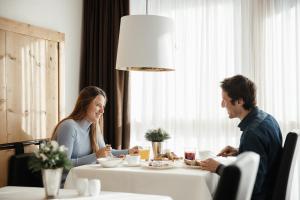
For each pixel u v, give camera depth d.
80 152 3.00
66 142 2.87
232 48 4.07
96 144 3.13
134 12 4.38
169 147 4.24
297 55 3.80
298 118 3.79
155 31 3.07
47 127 3.79
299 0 3.82
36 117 3.66
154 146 3.00
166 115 4.25
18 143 3.43
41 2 3.80
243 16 4.00
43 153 1.83
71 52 4.27
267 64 3.93
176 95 4.22
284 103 3.83
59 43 3.97
